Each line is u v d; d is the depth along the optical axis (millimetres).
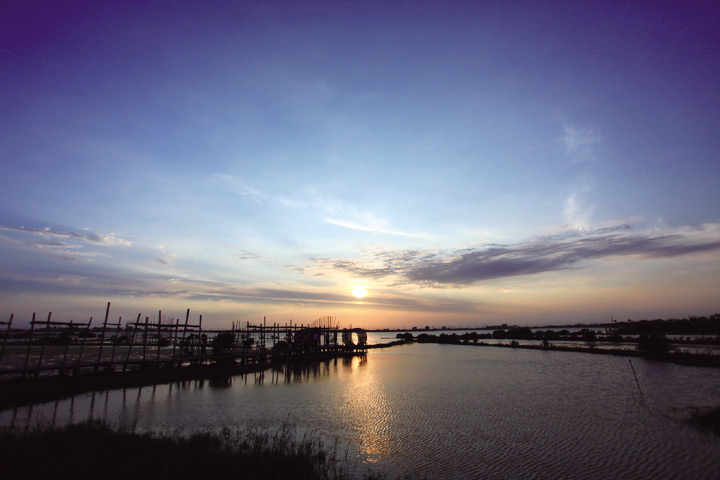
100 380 26234
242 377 32969
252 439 14703
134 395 23469
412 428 17312
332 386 28828
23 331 26078
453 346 87562
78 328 27031
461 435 16234
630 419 18188
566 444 14883
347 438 15781
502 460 13281
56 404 20219
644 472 12023
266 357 47125
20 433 12750
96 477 9250
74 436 12281
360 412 20297
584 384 28562
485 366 42750
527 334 117812
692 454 13461
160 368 32219
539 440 15469
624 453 13742
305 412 20125
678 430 16250
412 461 13195
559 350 63562
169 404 21312
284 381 31156
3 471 9289
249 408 20797
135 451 11305
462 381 31422
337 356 57500
